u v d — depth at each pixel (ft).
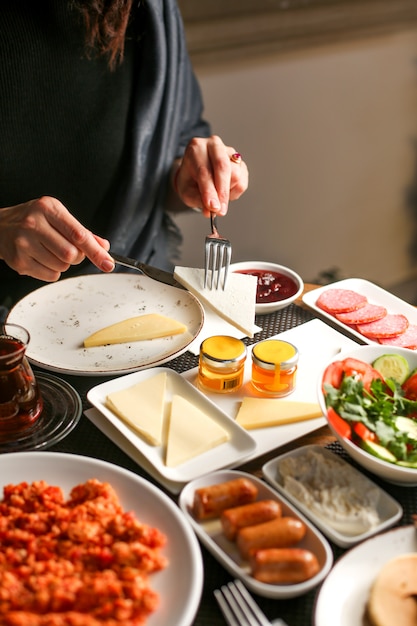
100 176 7.13
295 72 11.43
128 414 4.19
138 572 3.06
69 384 4.68
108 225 7.29
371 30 11.82
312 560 3.11
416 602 3.00
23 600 2.87
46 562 3.10
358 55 11.91
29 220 4.85
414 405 4.09
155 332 5.18
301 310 5.69
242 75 10.98
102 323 5.37
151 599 2.93
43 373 4.80
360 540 3.37
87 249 4.80
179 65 7.46
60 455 3.76
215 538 3.43
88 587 2.91
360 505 3.56
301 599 3.17
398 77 12.58
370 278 14.40
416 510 3.69
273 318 5.55
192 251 12.01
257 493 3.62
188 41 10.31
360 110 12.41
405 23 12.14
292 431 4.21
